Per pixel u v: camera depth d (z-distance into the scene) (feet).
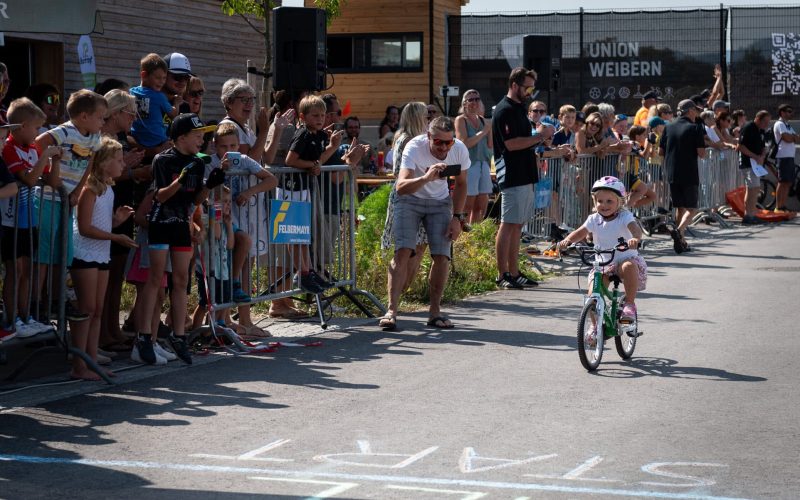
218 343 32.68
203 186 30.17
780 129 79.77
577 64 97.45
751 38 94.68
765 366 30.27
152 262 29.91
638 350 32.78
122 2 69.41
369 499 18.65
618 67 96.84
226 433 23.02
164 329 34.73
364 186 67.00
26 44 65.00
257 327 35.09
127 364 30.35
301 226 37.01
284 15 44.24
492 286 46.88
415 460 20.97
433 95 102.68
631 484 19.44
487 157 53.98
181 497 18.80
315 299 38.19
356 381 28.30
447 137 35.40
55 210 27.89
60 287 27.63
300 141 36.78
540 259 56.39
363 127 103.71
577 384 27.91
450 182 38.47
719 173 78.13
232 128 33.58
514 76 45.68
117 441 22.40
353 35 105.91
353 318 38.93
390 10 104.53
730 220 80.18
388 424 23.76
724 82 95.20
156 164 29.89
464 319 38.78
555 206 56.49
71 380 28.25
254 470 20.36
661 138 66.80
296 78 44.37
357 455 21.33
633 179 63.57
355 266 40.34
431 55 102.63
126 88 33.24
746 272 52.06
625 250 30.35
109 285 32.55
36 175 26.71
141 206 30.58
